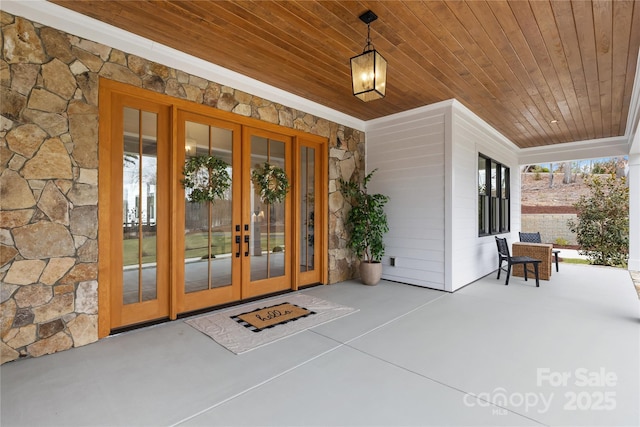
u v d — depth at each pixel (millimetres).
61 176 2617
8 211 2385
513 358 2535
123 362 2447
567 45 3055
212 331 3074
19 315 2436
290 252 4695
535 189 13562
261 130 4262
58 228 2607
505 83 3969
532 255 5719
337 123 5223
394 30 2828
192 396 2014
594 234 7535
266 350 2682
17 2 2396
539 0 2412
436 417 1804
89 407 1892
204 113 3600
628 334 3031
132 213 3148
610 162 12133
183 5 2518
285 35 2953
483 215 5996
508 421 1763
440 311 3742
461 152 4914
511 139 6844
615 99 4457
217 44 3127
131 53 3018
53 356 2527
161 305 3357
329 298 4270
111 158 3000
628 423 1738
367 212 5094
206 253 3719
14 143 2404
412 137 5102
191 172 3559
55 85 2588
